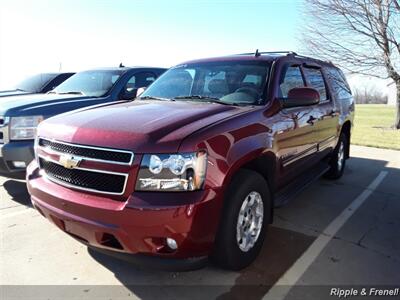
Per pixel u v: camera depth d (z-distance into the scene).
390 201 5.04
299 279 2.98
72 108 5.29
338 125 5.65
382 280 2.98
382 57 14.25
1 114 4.58
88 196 2.60
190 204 2.40
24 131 4.59
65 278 2.98
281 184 3.90
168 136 2.51
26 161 4.50
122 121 2.82
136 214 2.37
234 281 2.95
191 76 4.19
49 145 2.96
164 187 2.42
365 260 3.31
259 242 3.25
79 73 7.18
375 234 3.90
